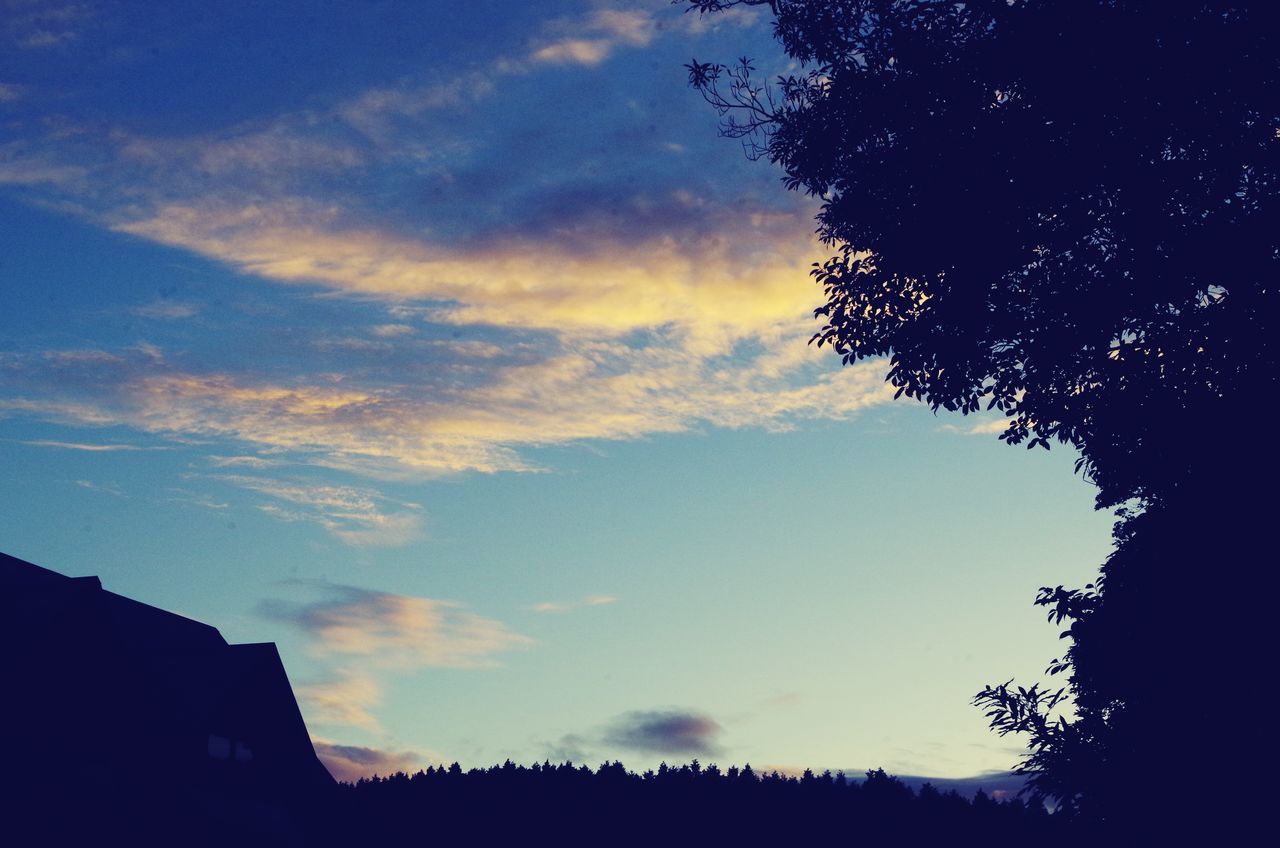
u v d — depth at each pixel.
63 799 23.84
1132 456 12.54
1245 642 11.06
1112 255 12.30
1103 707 12.25
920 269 13.12
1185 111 11.27
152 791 25.95
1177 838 11.09
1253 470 11.16
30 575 28.73
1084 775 11.64
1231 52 10.91
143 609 32.62
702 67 14.32
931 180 12.68
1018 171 12.14
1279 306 11.07
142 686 26.58
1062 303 12.27
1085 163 11.80
